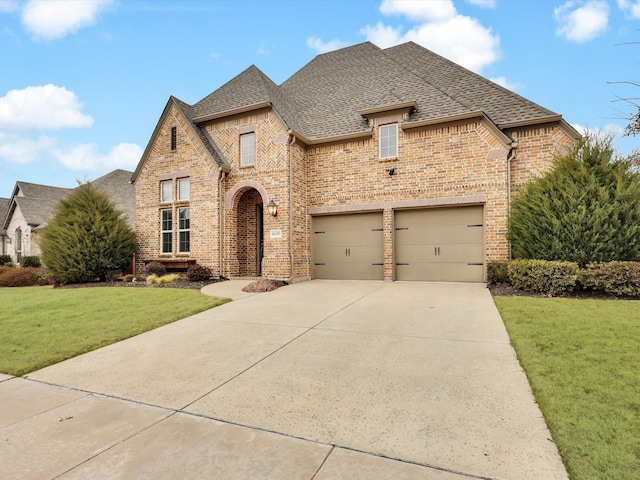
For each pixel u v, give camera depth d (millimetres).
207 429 3074
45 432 3072
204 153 13273
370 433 2943
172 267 14195
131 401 3689
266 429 3055
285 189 12133
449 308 7359
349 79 15195
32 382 4281
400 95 12922
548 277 8062
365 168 12367
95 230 13492
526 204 9141
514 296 8172
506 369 4184
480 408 3303
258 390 3861
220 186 13102
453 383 3867
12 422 3270
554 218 8453
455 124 11133
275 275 12102
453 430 2945
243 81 14781
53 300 9258
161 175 14375
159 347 5492
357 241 12672
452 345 5090
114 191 23266
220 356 4996
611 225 8031
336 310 7516
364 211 12383
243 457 2641
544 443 2709
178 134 14000
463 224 11250
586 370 3916
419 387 3801
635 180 8133
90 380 4293
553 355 4406
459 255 11273
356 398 3598
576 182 8484
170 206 14250
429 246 11641
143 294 9883
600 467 2354
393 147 12070
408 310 7305
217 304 8414
